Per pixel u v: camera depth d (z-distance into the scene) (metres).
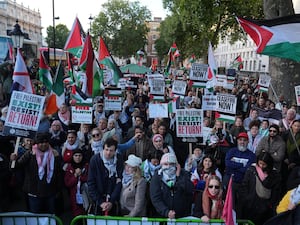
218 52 73.75
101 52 11.04
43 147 4.92
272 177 4.67
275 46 5.08
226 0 30.62
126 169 4.71
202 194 4.43
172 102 9.22
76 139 6.09
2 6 74.94
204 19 30.50
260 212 4.65
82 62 7.81
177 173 4.41
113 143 4.55
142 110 10.63
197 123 6.27
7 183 5.78
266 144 6.30
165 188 4.33
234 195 5.02
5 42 19.42
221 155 6.69
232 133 7.89
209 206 4.29
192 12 30.14
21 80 6.36
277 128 6.24
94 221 4.15
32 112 5.44
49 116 8.23
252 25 5.24
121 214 4.71
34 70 18.44
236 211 4.80
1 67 12.75
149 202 4.71
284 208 4.17
